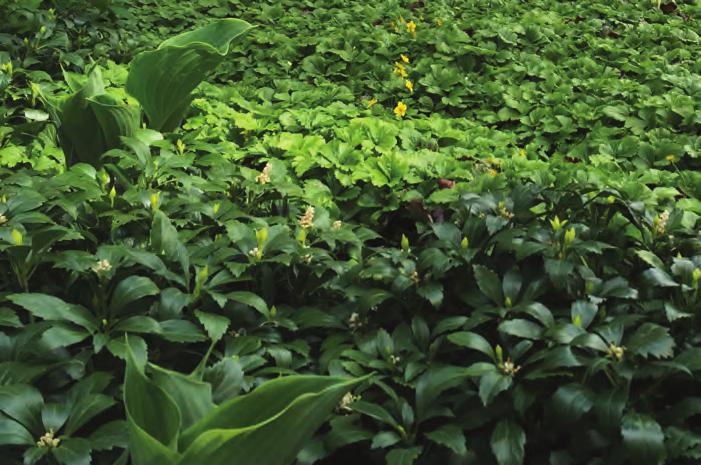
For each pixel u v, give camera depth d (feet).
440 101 22.07
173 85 16.20
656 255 10.77
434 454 9.02
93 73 14.64
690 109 19.42
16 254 9.71
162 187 13.32
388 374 9.62
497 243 10.79
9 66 18.28
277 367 9.68
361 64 23.54
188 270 10.11
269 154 16.89
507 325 9.19
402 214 14.90
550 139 19.84
